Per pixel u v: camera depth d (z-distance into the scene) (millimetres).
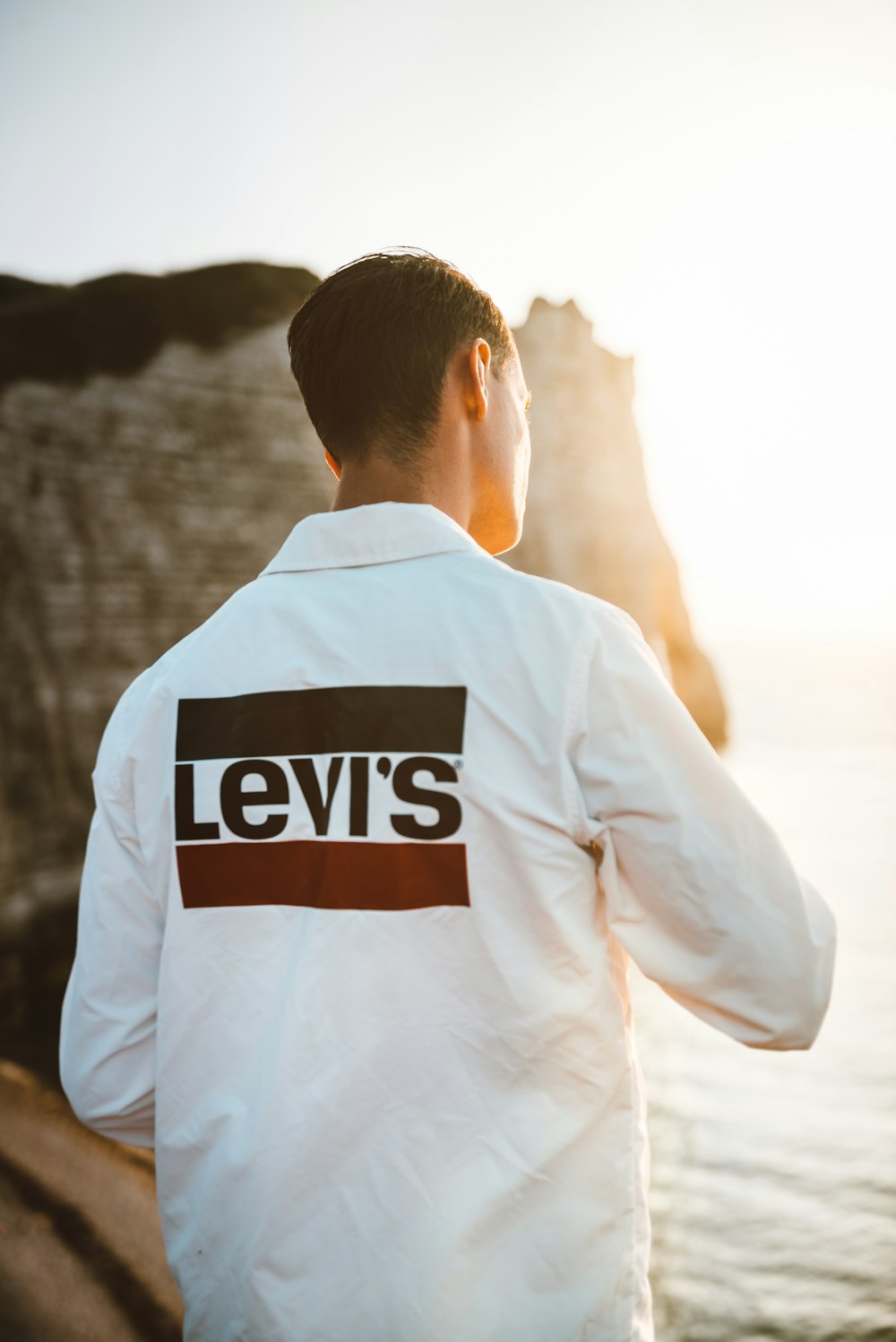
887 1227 8898
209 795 955
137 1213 4348
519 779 855
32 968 15336
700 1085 12531
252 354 20016
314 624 953
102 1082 1023
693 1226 8953
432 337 998
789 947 857
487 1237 835
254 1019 906
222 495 19359
